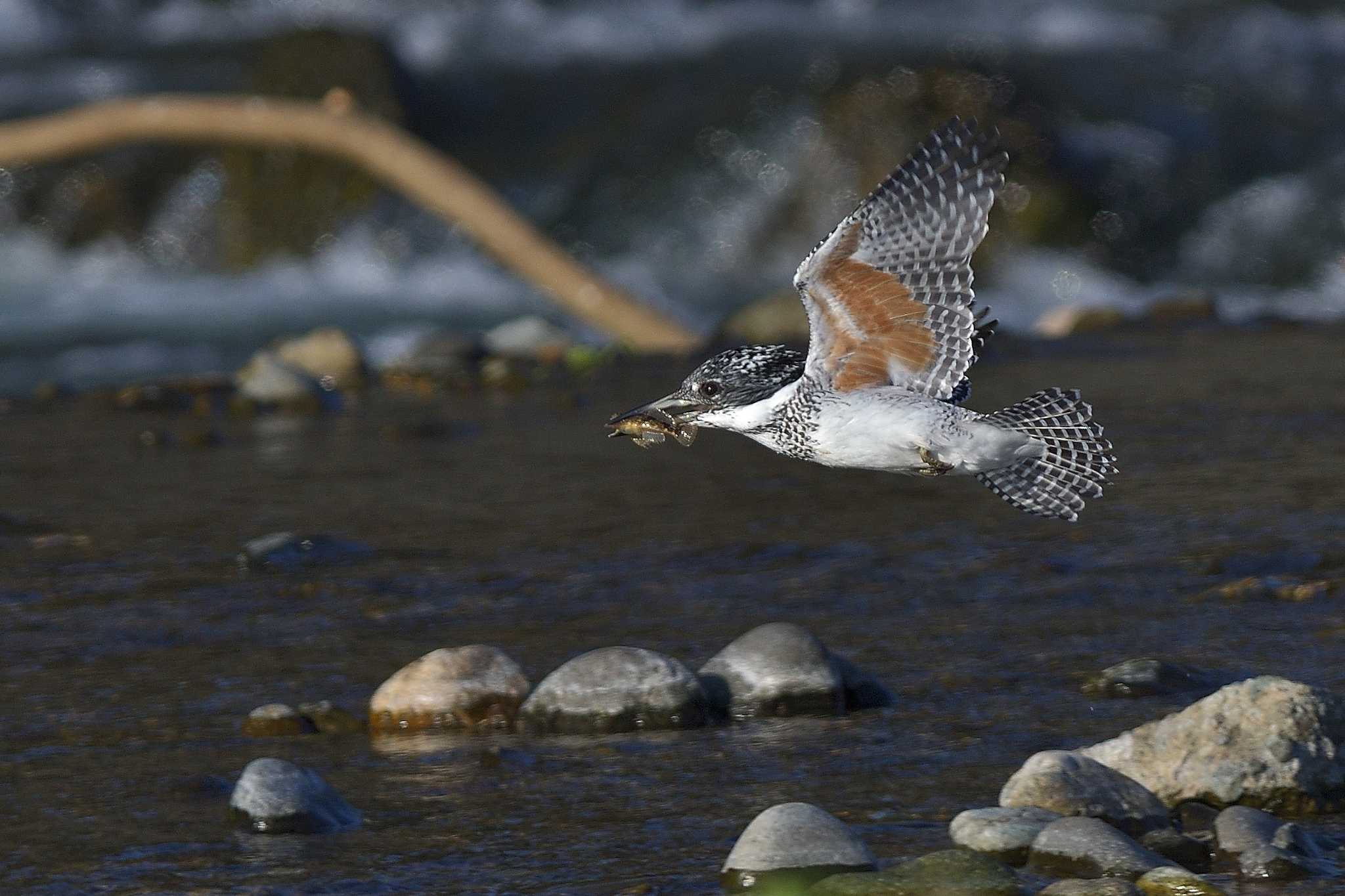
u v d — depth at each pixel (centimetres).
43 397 2033
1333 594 1057
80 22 4600
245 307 3042
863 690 909
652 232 3278
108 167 3459
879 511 1355
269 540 1263
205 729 902
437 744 874
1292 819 723
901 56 3666
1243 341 2166
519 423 1783
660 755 836
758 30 4084
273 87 3534
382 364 2381
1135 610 1048
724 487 1461
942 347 786
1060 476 777
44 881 700
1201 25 3994
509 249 2027
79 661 1029
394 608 1123
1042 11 4166
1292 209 3162
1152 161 3216
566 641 1034
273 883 689
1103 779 728
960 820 704
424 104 3641
